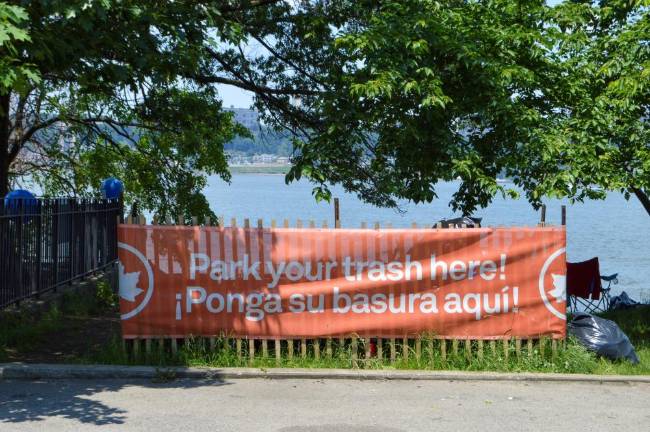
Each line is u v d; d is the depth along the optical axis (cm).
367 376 875
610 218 9656
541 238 934
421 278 926
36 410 718
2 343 1002
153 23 1024
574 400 805
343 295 923
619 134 1208
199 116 1762
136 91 1105
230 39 1221
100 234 1709
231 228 920
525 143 1145
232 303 918
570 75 1223
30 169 2392
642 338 1314
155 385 828
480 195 1238
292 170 1120
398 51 1081
